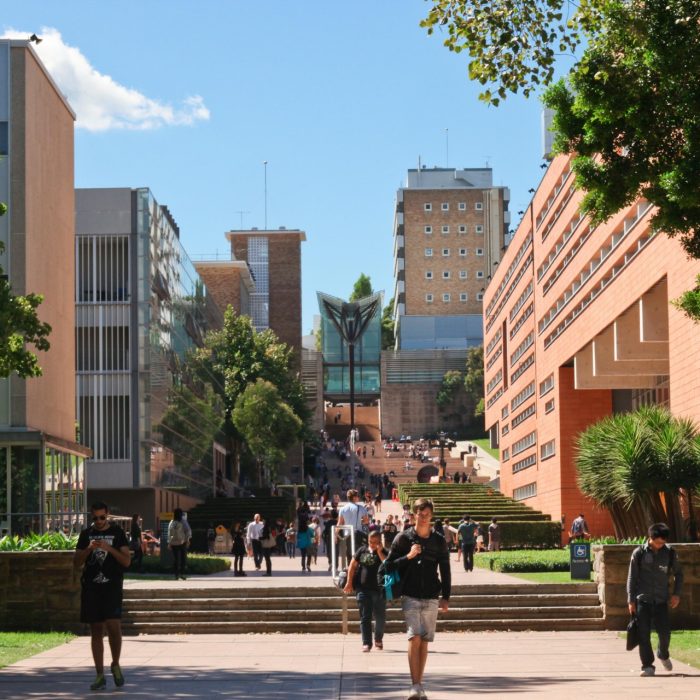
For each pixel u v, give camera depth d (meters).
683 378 41.97
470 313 195.88
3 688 15.16
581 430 72.25
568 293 69.94
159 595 25.41
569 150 19.27
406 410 181.38
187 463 82.94
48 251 49.66
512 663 18.02
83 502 52.16
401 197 199.25
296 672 16.97
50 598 23.36
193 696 14.30
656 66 16.83
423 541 13.58
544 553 49.19
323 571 42.28
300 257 171.12
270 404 103.69
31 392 45.88
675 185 17.45
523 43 17.05
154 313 69.75
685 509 41.03
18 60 46.69
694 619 22.83
